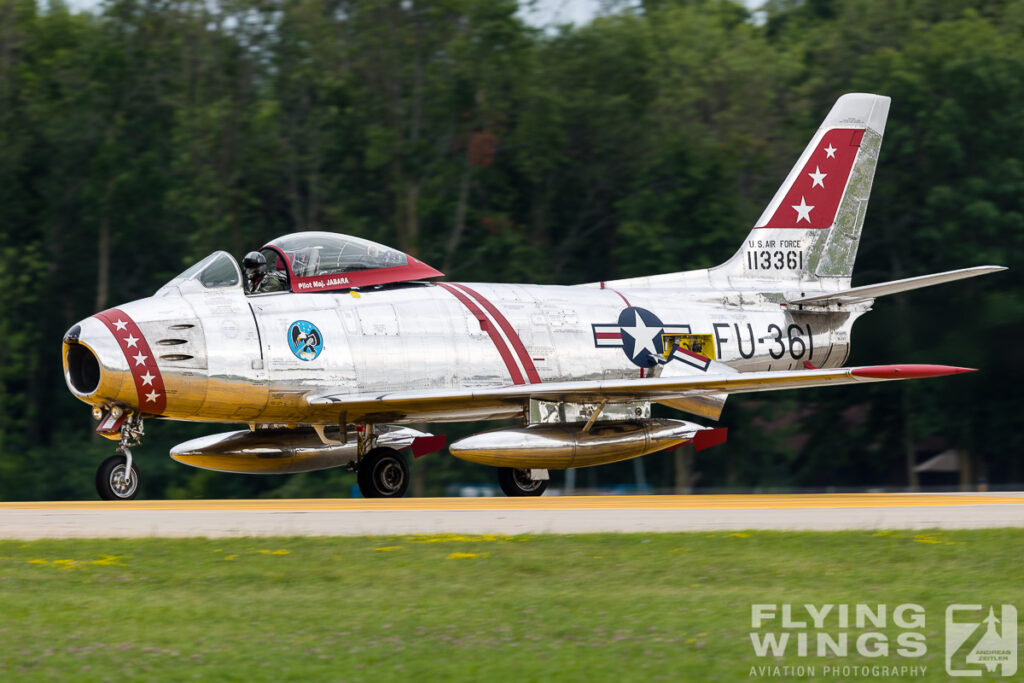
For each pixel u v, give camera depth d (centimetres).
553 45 16488
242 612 3011
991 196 15312
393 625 2900
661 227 15350
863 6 18150
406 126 15900
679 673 2597
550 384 5950
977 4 18325
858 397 15450
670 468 16138
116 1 15838
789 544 3797
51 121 15450
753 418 15662
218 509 4753
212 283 5653
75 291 15675
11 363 14675
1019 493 6309
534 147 15962
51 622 2914
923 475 16875
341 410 5784
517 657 2680
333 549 3688
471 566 3475
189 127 15562
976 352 12900
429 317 6088
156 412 5441
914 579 3397
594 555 3625
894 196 15938
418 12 15712
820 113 17350
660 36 17888
